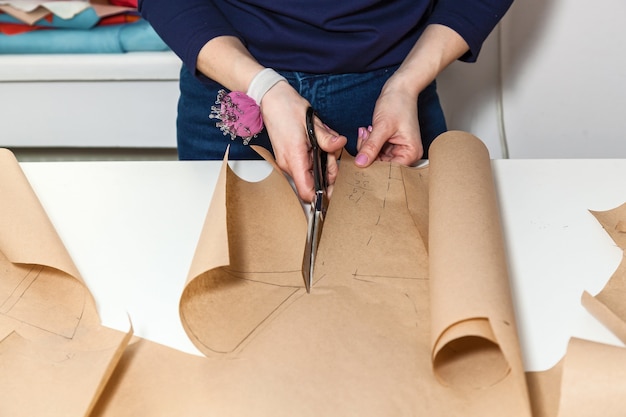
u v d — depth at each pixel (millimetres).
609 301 672
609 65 1682
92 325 658
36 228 729
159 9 997
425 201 801
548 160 898
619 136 1763
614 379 539
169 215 809
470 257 635
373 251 727
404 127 901
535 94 1773
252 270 709
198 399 580
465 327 577
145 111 1927
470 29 1016
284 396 577
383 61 1093
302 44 1043
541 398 580
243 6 1048
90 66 1836
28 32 1852
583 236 770
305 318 650
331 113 1101
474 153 795
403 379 589
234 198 791
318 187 795
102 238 774
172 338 653
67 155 2236
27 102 1918
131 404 579
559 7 1651
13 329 646
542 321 667
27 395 570
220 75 961
